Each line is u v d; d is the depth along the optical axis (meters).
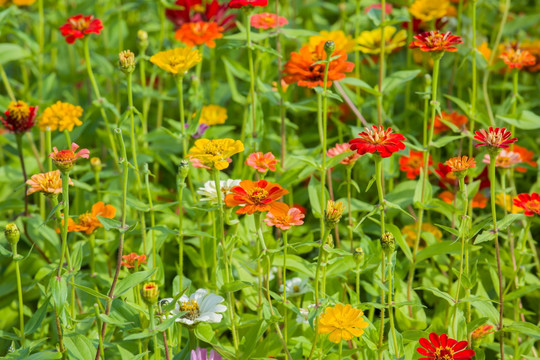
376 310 2.15
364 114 2.47
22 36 2.44
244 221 2.19
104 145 2.48
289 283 2.09
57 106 2.17
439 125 2.33
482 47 2.42
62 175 1.81
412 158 2.25
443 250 2.05
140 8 3.06
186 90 2.56
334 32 2.32
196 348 1.88
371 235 2.30
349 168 2.10
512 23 2.60
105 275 2.12
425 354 1.82
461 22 2.60
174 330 1.92
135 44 2.78
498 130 1.87
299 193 2.33
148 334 1.80
